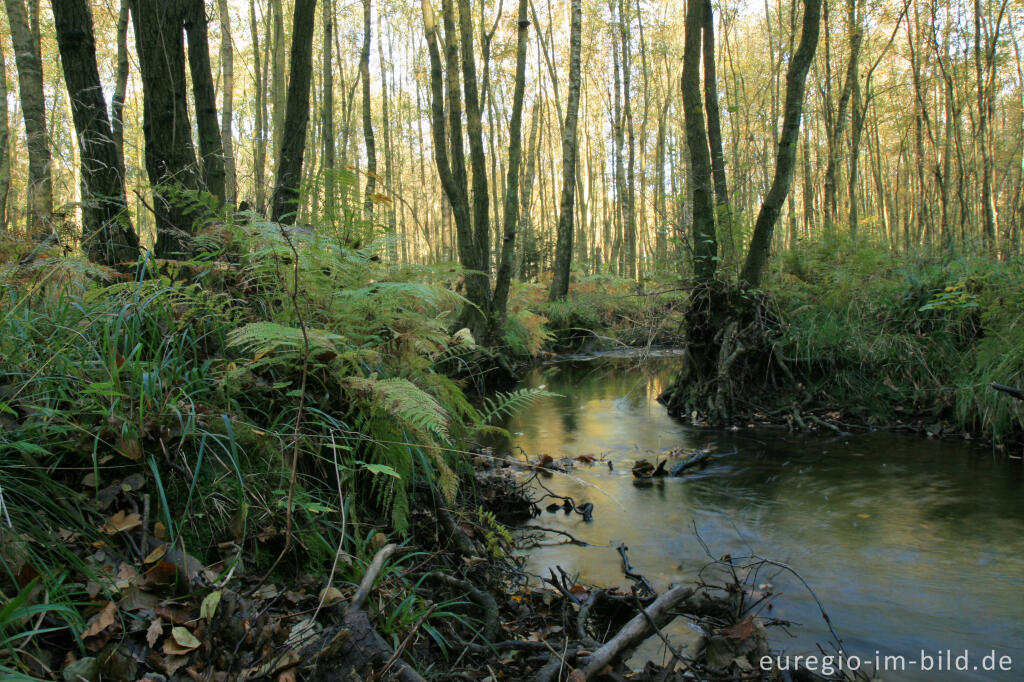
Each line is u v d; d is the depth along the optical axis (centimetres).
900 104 1947
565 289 1730
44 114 642
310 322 315
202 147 501
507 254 1203
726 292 764
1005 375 583
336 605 212
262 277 329
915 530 381
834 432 661
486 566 306
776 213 757
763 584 313
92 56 416
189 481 236
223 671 180
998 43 1375
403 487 281
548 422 740
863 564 335
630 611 283
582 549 359
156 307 292
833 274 816
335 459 267
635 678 219
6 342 250
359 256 341
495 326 1123
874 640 261
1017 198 1278
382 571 239
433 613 236
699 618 278
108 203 406
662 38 2441
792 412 705
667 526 396
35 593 178
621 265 2748
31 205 395
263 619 197
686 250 852
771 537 376
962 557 341
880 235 1016
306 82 576
